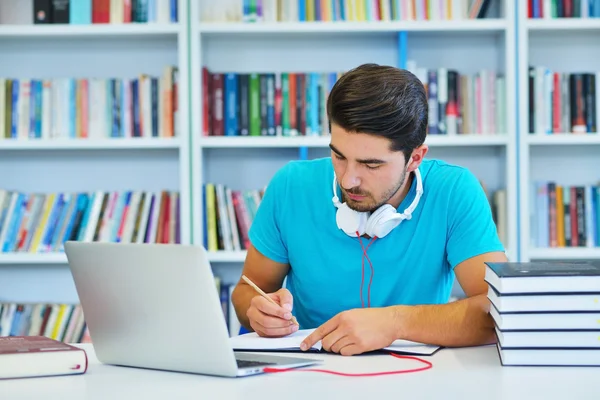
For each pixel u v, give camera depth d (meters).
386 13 2.88
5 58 3.11
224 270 3.07
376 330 1.35
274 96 2.89
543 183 2.89
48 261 2.87
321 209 1.73
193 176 2.85
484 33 3.01
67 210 2.91
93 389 1.10
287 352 1.38
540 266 1.33
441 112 2.89
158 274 1.16
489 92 2.89
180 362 1.19
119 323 1.24
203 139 2.85
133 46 3.11
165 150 3.11
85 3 2.90
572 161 3.09
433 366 1.23
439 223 1.67
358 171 1.42
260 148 3.11
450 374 1.16
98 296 1.26
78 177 3.13
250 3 2.88
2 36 2.95
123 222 2.91
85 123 2.91
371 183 1.44
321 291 1.72
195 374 1.19
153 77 3.07
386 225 1.61
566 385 1.09
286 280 1.88
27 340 1.34
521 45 2.83
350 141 1.38
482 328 1.41
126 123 2.90
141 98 2.90
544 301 1.21
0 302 3.02
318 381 1.12
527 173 2.83
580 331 1.21
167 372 1.22
